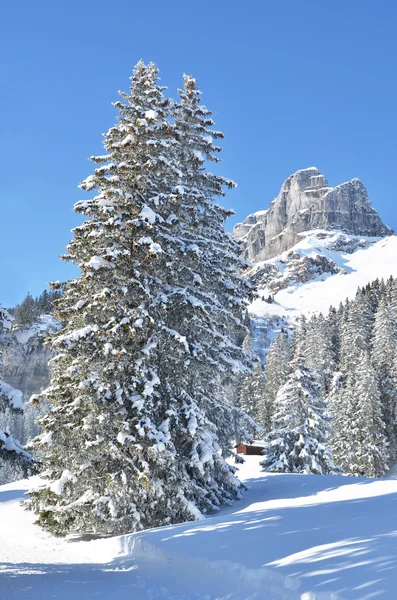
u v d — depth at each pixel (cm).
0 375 1441
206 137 2111
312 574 774
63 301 1881
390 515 1134
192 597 868
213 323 1906
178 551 1115
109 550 1427
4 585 925
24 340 1455
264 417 7725
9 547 1612
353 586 688
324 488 1948
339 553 854
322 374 7900
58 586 938
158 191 1892
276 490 2053
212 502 1834
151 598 872
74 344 1673
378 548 842
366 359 5728
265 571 844
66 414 1731
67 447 1773
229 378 1958
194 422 1703
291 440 3650
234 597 823
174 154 2012
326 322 10412
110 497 1630
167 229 1789
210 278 1942
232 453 2047
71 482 1720
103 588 940
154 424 1636
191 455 1739
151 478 1602
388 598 623
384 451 5400
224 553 1015
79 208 1828
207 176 2127
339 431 5597
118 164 1828
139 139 1866
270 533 1112
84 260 1836
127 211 1766
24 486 3148
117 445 1605
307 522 1175
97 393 1620
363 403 5438
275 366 9750
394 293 9169
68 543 1678
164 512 1669
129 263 1742
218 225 2116
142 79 2020
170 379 1791
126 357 1669
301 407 3703
